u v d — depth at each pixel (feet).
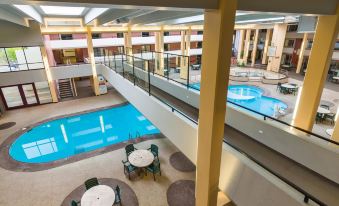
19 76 48.42
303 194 12.03
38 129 42.73
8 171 29.58
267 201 13.56
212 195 16.31
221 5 11.07
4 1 8.20
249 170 14.42
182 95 30.60
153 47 88.02
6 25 41.93
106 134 44.91
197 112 26.81
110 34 79.61
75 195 25.32
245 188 15.06
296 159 17.16
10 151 34.86
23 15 30.30
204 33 12.74
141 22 37.35
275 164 17.03
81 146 40.40
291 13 14.01
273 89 56.29
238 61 87.51
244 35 98.12
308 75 18.80
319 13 15.35
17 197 25.16
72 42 70.18
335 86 58.29
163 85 35.12
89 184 24.23
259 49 103.09
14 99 55.47
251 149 19.16
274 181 13.07
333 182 14.88
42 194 25.55
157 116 26.02
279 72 72.49
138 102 31.71
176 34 93.56
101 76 59.72
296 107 20.59
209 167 15.01
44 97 57.16
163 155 32.99
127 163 30.68
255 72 72.64
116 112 52.24
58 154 37.76
